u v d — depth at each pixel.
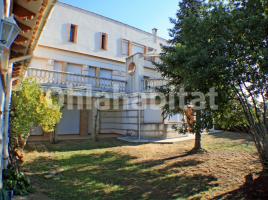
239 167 9.09
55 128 15.24
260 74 5.48
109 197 6.74
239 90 6.30
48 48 17.69
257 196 6.29
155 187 7.54
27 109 9.52
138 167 9.84
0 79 4.30
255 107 6.43
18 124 9.27
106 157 11.52
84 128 20.33
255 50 5.38
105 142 15.91
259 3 5.39
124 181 8.14
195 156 11.27
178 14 12.33
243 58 5.49
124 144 15.19
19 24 5.44
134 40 23.47
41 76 15.02
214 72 5.45
